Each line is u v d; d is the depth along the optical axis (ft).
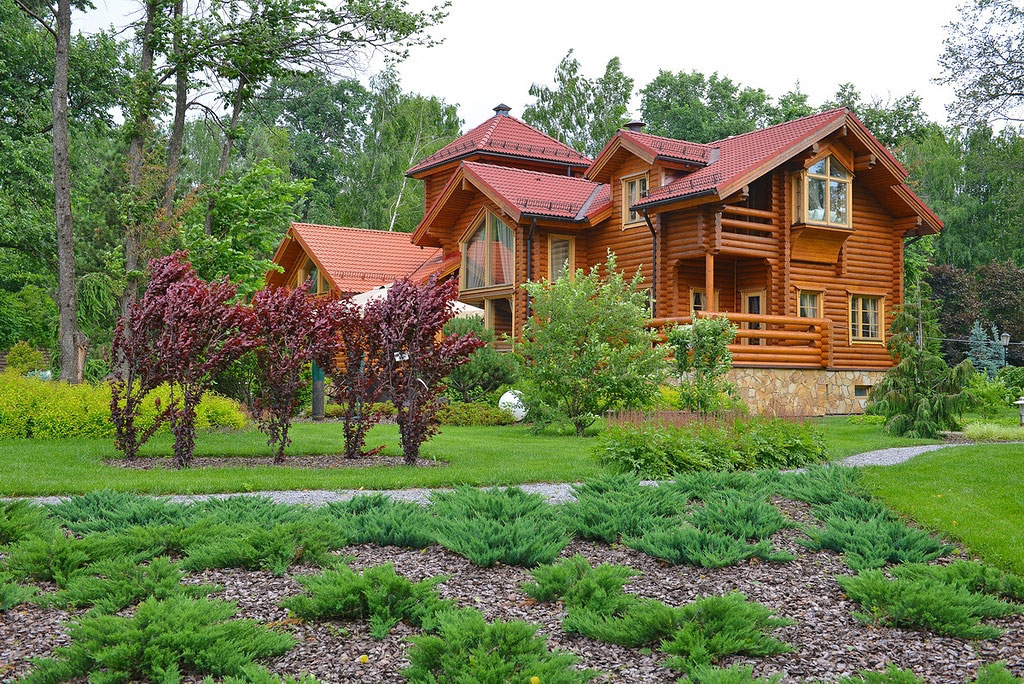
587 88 157.38
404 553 24.66
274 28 71.41
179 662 17.03
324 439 51.03
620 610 20.10
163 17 68.74
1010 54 101.65
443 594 21.21
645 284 81.61
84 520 26.66
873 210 85.92
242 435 53.26
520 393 58.39
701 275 83.30
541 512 27.14
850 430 60.44
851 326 84.23
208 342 40.78
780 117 144.77
